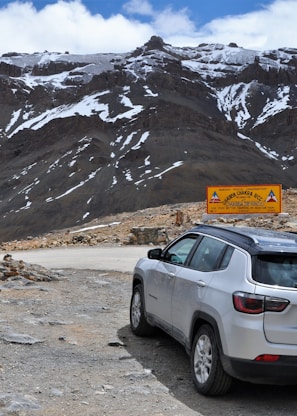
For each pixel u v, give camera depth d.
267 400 5.91
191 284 6.56
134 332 8.53
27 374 6.44
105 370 6.75
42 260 20.11
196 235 7.29
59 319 9.30
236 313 5.61
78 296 11.65
